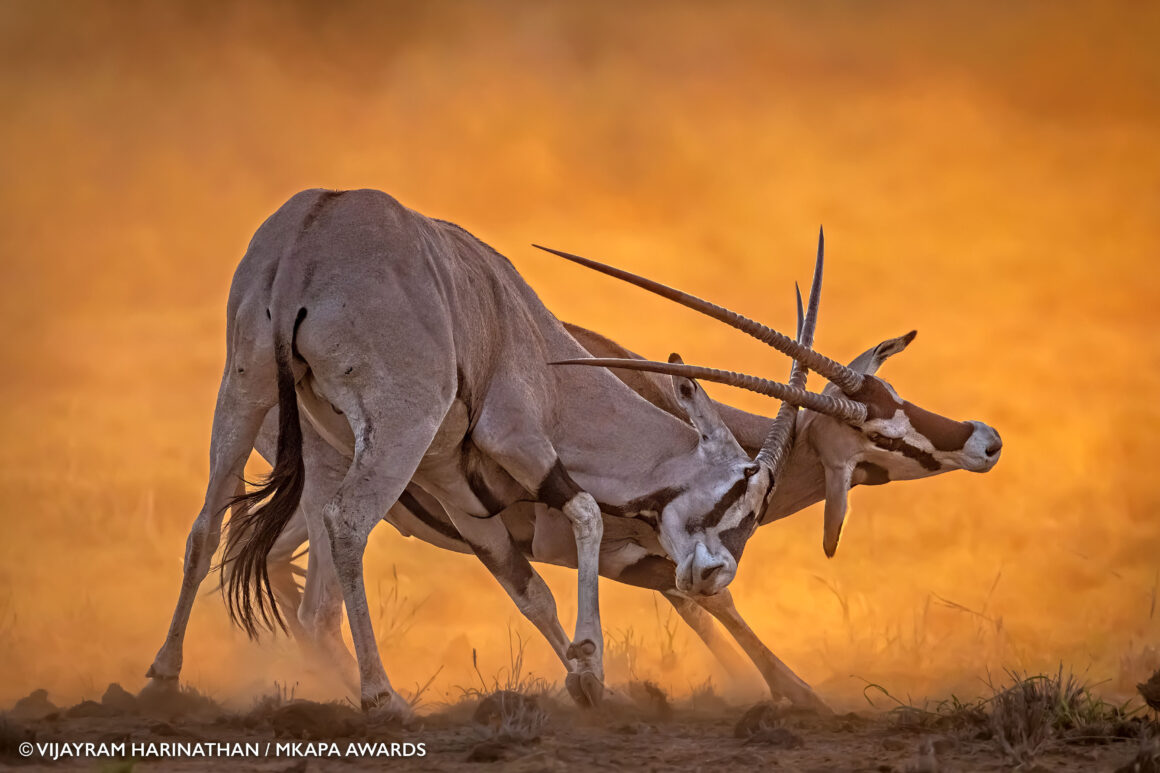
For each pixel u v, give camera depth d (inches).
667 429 877.8
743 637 851.4
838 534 888.9
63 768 622.5
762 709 725.3
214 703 812.0
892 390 889.5
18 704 796.0
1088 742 685.3
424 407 765.9
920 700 860.0
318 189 805.9
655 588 914.1
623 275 829.2
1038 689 749.9
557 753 652.7
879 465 892.0
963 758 655.1
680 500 858.8
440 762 640.4
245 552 769.6
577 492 842.8
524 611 890.7
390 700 741.3
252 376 782.5
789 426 887.7
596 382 882.8
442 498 868.0
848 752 673.0
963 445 884.6
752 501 858.1
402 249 781.9
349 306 757.3
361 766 632.4
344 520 745.6
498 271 866.1
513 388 842.8
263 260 781.3
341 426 820.6
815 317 941.8
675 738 712.4
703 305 850.1
